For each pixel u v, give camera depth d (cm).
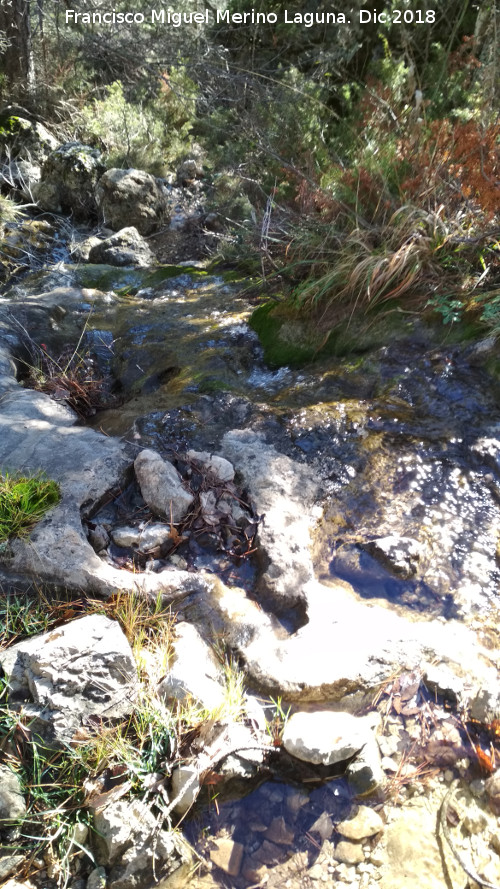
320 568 283
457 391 351
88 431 335
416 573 280
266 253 467
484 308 373
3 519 277
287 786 222
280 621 267
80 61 911
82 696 228
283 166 475
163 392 380
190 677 236
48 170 718
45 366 420
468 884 200
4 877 199
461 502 305
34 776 215
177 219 710
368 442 331
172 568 281
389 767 223
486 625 262
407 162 416
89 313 477
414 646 250
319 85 579
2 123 796
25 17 808
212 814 216
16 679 233
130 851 203
